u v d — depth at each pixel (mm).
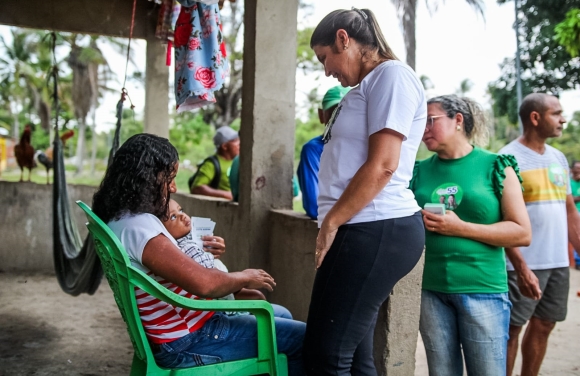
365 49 1832
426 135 2354
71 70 21094
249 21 3598
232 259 3988
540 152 2949
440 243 2297
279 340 2018
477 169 2318
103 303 5113
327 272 1773
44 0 5555
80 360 3596
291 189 3680
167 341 1854
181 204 5617
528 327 3061
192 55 2988
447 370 2363
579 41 11109
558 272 2928
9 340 3961
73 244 4734
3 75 23031
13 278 6039
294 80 3639
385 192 1772
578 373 3674
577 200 6926
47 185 6527
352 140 1793
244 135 3680
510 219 2252
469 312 2248
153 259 1784
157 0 5270
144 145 1885
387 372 2242
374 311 1798
